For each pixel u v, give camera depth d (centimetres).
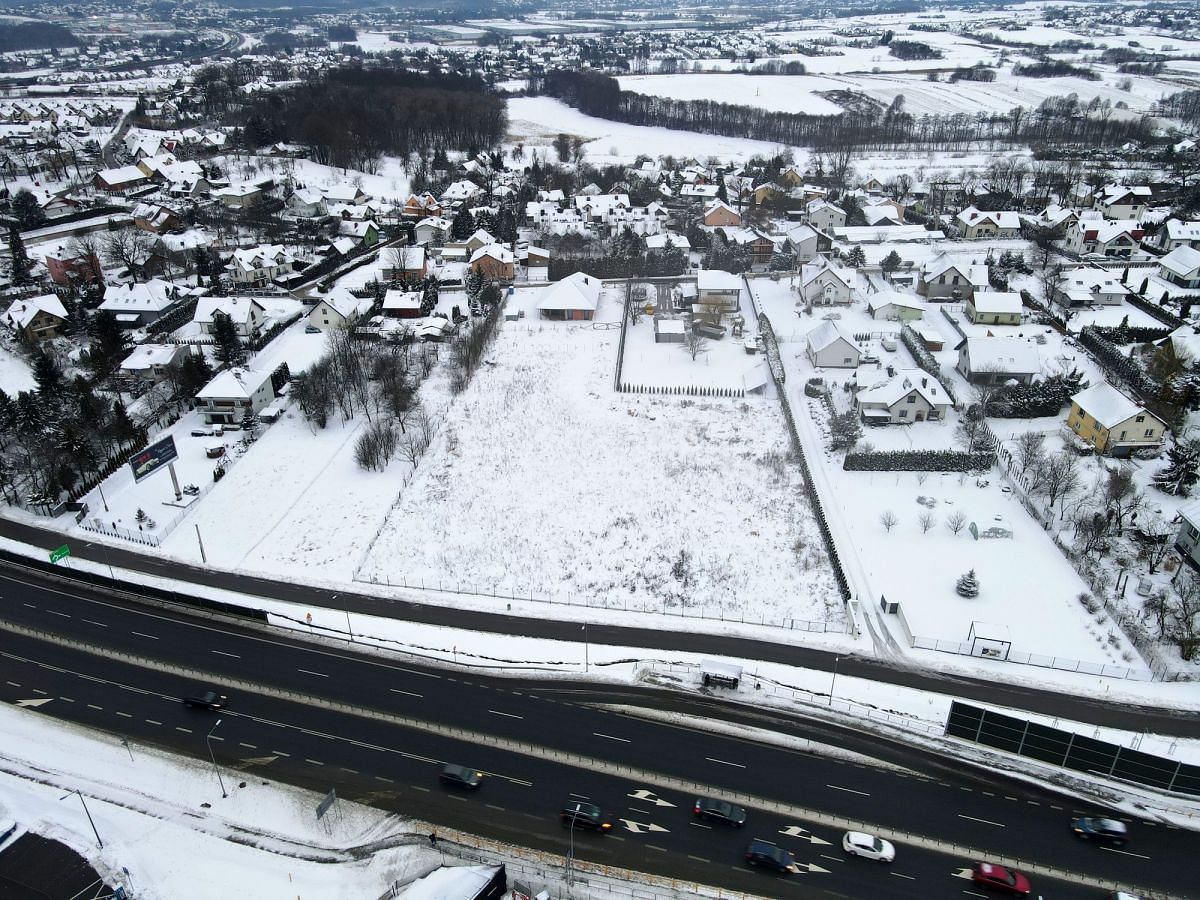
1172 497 8050
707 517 8144
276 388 10650
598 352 12125
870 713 5725
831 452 9269
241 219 18138
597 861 4681
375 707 5806
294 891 4531
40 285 13875
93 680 6056
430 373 11369
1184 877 4606
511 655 6312
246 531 7900
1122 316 12319
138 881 4603
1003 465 8781
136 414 9962
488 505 8350
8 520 8050
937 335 11831
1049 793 5147
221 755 5422
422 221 17400
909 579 7156
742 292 14550
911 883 4556
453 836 4834
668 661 6247
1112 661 6188
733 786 5159
